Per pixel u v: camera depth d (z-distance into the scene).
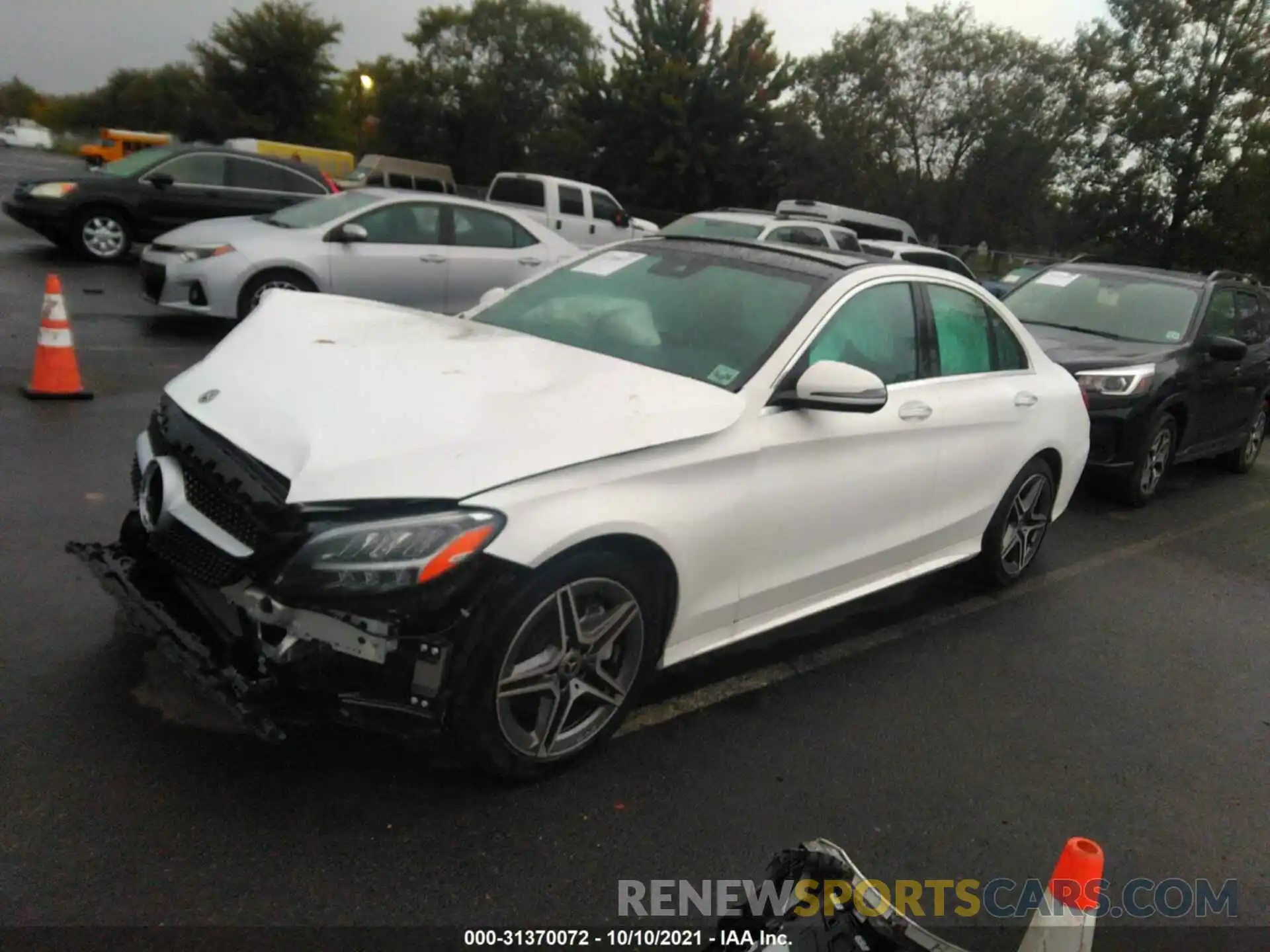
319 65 50.19
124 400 7.36
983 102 40.09
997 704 4.34
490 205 11.02
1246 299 9.28
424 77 53.75
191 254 9.70
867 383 3.61
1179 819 3.64
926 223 41.22
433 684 2.93
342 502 2.82
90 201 13.73
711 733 3.80
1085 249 34.97
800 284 4.22
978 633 5.08
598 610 3.33
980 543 5.24
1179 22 31.92
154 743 3.25
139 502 3.44
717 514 3.53
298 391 3.29
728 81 39.38
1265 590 6.35
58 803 2.93
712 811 3.31
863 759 3.76
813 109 42.12
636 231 20.31
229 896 2.68
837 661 4.58
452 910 2.74
